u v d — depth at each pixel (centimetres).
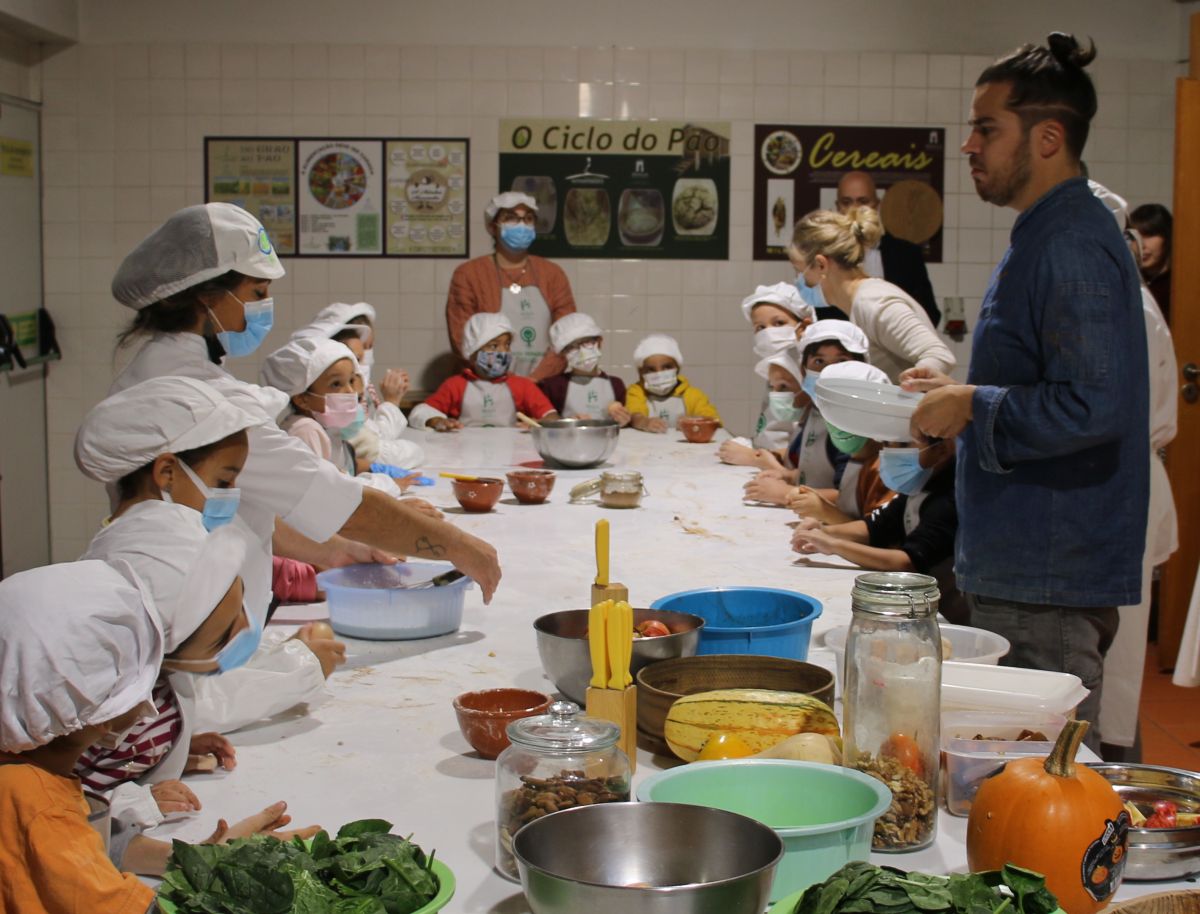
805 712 147
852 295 342
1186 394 482
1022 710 151
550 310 619
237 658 154
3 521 608
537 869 103
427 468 414
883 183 659
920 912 99
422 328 664
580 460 408
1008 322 204
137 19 644
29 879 110
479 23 650
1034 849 113
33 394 642
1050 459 202
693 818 112
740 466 425
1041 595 205
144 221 652
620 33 652
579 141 654
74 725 116
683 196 659
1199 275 478
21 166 625
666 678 164
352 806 144
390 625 213
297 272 659
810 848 116
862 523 288
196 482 154
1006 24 657
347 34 649
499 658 204
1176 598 497
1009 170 204
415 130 652
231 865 104
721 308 667
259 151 651
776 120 655
